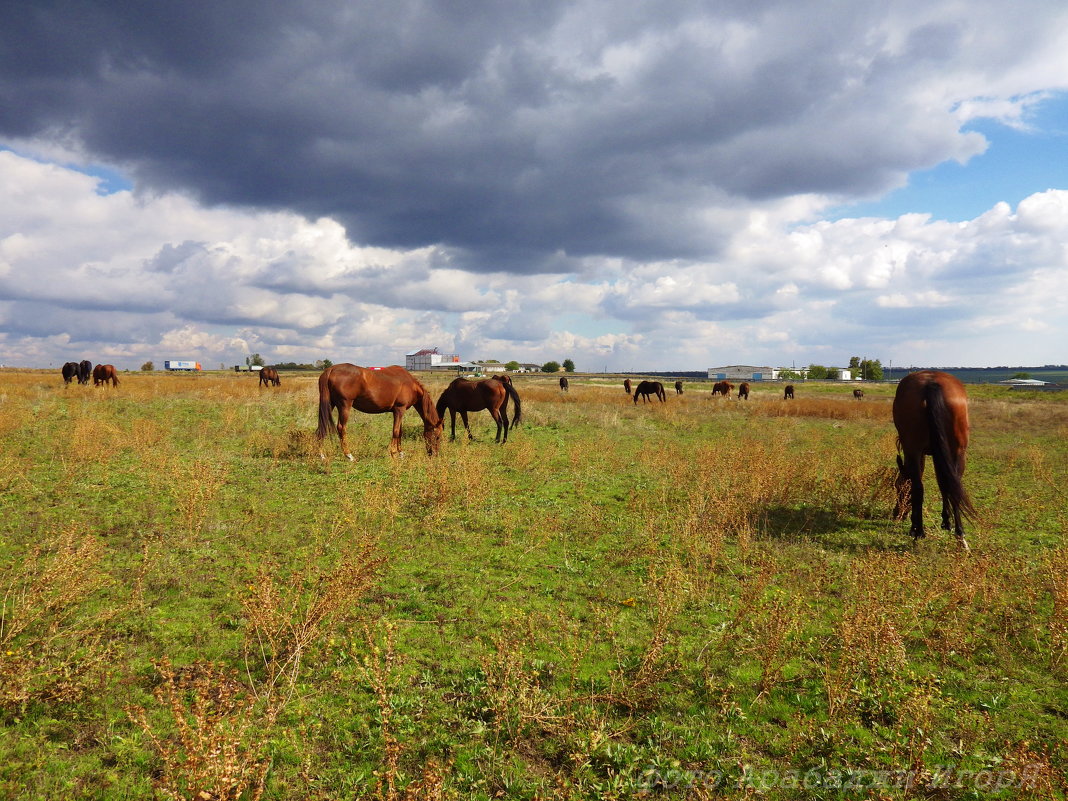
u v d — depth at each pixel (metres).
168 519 6.82
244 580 5.21
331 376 10.88
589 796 2.86
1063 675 3.97
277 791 2.82
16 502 7.09
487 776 2.96
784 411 26.50
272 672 3.61
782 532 7.09
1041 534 7.12
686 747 3.22
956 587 4.72
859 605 4.43
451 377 80.12
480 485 8.51
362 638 4.29
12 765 2.89
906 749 3.19
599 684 3.76
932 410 6.54
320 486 8.77
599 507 8.28
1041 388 72.81
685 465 10.82
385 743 3.05
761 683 3.71
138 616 4.43
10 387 21.16
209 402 18.42
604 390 44.22
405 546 6.33
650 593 5.16
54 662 3.59
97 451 9.62
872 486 8.48
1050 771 2.88
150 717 3.30
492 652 4.12
